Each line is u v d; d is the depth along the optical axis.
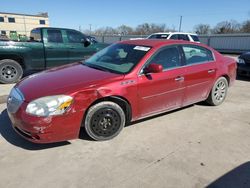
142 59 3.67
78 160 2.97
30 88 3.20
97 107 3.25
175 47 4.12
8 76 6.56
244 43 24.77
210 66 4.63
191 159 3.03
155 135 3.65
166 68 3.92
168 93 3.96
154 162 2.95
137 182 2.59
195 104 5.12
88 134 3.33
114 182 2.58
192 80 4.28
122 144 3.37
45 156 3.04
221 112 4.70
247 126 4.07
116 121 3.46
